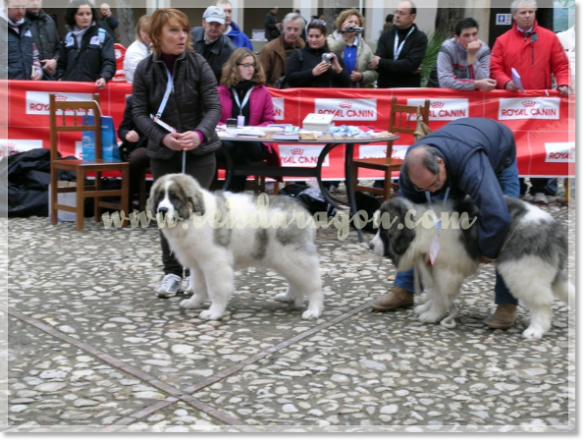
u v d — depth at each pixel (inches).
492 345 181.2
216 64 348.8
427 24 569.9
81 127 318.3
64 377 157.3
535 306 185.5
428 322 198.4
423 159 179.0
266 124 320.8
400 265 191.3
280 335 186.1
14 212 329.1
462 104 376.8
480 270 255.9
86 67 366.0
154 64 209.0
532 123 376.8
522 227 180.4
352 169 313.1
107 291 223.3
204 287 205.3
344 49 383.9
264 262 199.9
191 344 178.4
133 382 155.3
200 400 146.9
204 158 215.8
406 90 375.6
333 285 234.8
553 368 166.1
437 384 157.1
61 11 581.3
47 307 206.1
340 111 372.2
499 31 560.1
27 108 353.1
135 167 315.3
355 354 173.6
